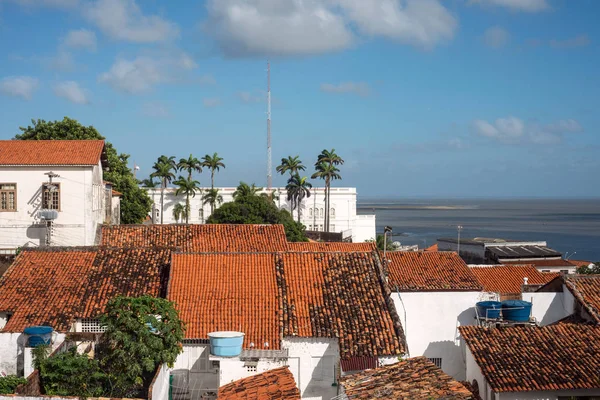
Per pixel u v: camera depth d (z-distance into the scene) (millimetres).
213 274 33031
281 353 27812
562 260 81250
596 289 33562
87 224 44500
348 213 138000
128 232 46969
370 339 29172
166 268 34656
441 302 34844
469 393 20641
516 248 86062
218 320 29922
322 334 29250
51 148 46031
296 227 89312
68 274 33812
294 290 32062
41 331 28203
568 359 26719
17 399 21375
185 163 127188
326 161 126000
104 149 48062
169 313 25438
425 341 34656
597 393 25297
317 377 29172
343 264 34156
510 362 26625
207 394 28234
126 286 33031
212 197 124500
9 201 44375
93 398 21625
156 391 23578
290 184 124812
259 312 30469
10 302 31359
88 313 30859
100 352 26906
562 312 34688
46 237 43781
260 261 34125
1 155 44875
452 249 92875
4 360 28797
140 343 24062
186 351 29031
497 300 34719
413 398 20734
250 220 86562
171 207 131875
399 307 34656
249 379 26266
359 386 22766
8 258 39250
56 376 23531
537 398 25250
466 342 28438
